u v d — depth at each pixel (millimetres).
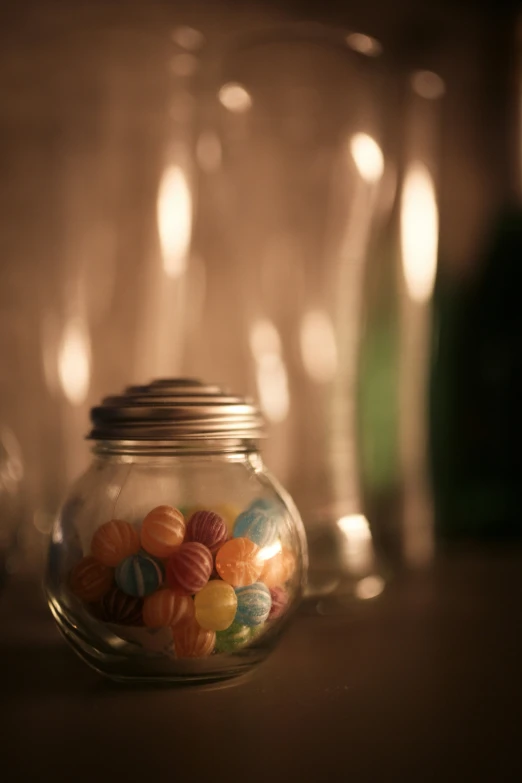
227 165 481
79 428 491
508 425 584
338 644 372
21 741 283
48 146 493
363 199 460
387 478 579
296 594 336
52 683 331
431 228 543
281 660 352
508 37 611
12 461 472
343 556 430
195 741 283
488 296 601
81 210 499
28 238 492
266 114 465
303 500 442
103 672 325
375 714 300
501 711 302
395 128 557
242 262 487
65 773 264
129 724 294
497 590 454
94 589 312
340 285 464
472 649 364
